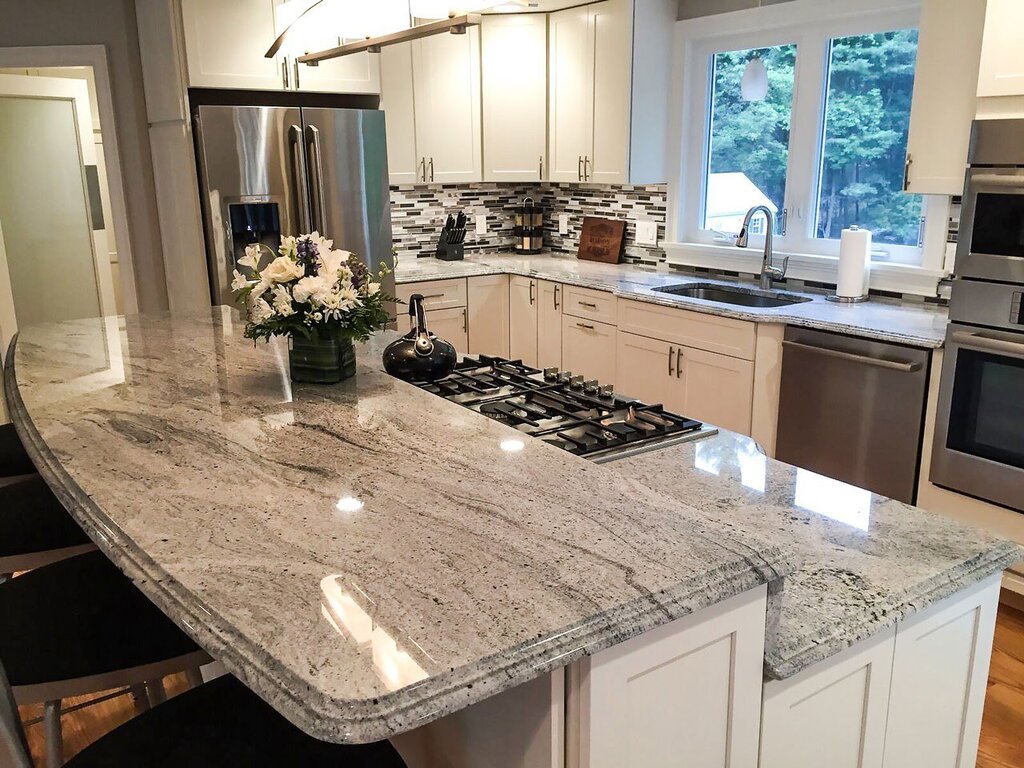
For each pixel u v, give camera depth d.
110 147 4.25
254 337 2.04
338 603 1.03
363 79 4.41
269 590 1.07
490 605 1.02
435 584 1.08
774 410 3.49
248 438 1.68
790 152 4.07
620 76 4.39
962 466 2.88
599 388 2.25
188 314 3.12
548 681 1.04
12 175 5.03
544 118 4.91
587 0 4.46
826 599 1.30
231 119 3.92
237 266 4.09
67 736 2.36
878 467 3.15
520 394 2.22
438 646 0.94
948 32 2.96
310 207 4.19
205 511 1.32
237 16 3.97
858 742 1.40
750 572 1.13
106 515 1.31
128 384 2.11
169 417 1.83
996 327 2.72
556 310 4.61
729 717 1.19
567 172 4.84
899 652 1.40
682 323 3.82
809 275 4.02
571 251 5.39
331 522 1.27
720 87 4.40
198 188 4.03
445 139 4.84
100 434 1.71
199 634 1.00
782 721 1.27
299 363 2.11
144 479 1.46
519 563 1.13
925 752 1.52
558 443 1.82
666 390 3.98
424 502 1.35
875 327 3.11
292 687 0.89
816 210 4.05
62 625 1.57
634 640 1.05
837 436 3.27
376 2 1.99
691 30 4.36
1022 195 2.59
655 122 4.52
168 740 1.22
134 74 4.20
